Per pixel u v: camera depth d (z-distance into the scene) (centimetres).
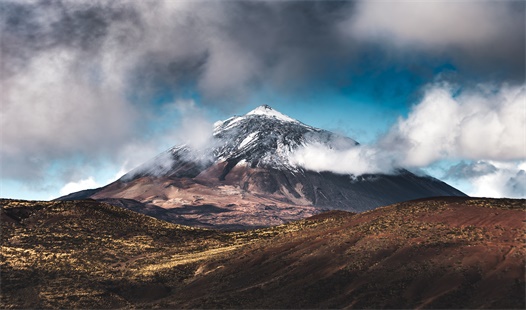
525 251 8688
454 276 8519
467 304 7956
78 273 11562
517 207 10056
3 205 15275
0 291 10375
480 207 10319
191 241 14500
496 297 7925
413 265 9019
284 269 10181
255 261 10888
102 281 11162
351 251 9925
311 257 10175
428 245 9406
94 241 13738
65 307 10006
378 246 9762
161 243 14225
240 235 14762
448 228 9819
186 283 11069
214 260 11756
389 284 8762
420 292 8462
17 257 12250
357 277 9162
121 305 10344
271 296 9344
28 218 14725
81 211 15338
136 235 14600
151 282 11125
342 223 11606
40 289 10612
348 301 8644
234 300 9438
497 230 9400
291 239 11631
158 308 9812
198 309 9312
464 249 9069
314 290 9125
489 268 8525
